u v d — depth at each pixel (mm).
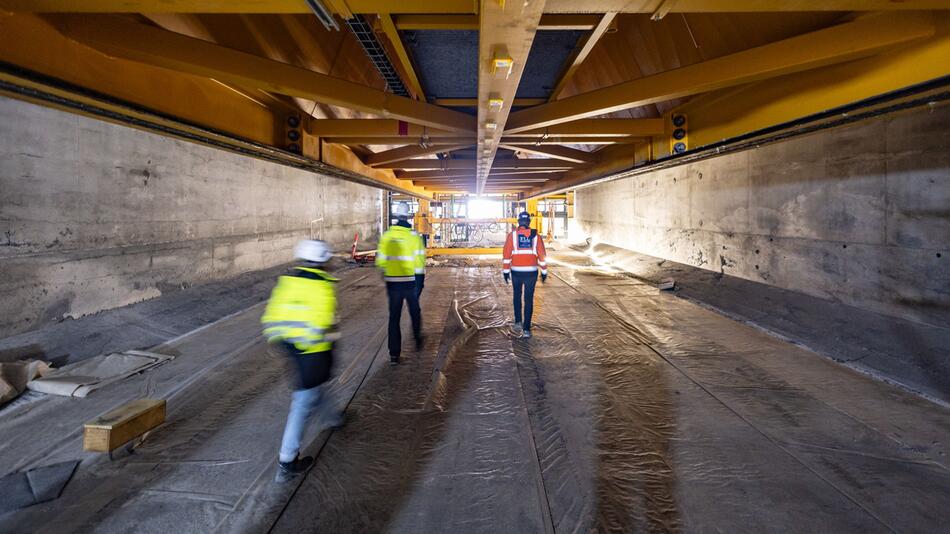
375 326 6164
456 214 26672
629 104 4809
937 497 2328
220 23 4238
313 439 3035
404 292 4574
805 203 6195
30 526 2184
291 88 4297
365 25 4215
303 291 2578
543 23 3918
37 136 4816
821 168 5883
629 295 8273
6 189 4496
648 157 7492
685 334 5559
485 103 3855
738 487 2455
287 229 11508
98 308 5574
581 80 7453
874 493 2375
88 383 3844
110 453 2789
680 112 6625
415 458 2795
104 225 5703
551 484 2512
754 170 7371
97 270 5566
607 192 16562
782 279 6680
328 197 14523
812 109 4324
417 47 4594
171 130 4438
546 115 5438
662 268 10430
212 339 5492
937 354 3984
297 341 2543
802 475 2555
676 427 3148
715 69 4195
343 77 6520
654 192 11758
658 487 2467
